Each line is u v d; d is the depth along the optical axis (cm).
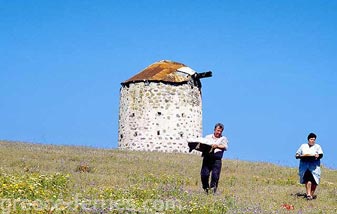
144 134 4916
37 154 3016
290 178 2858
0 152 2975
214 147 1958
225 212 1459
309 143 2020
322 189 2372
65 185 1828
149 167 2839
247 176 2798
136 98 4978
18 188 1511
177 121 4922
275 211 1588
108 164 2825
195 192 1928
